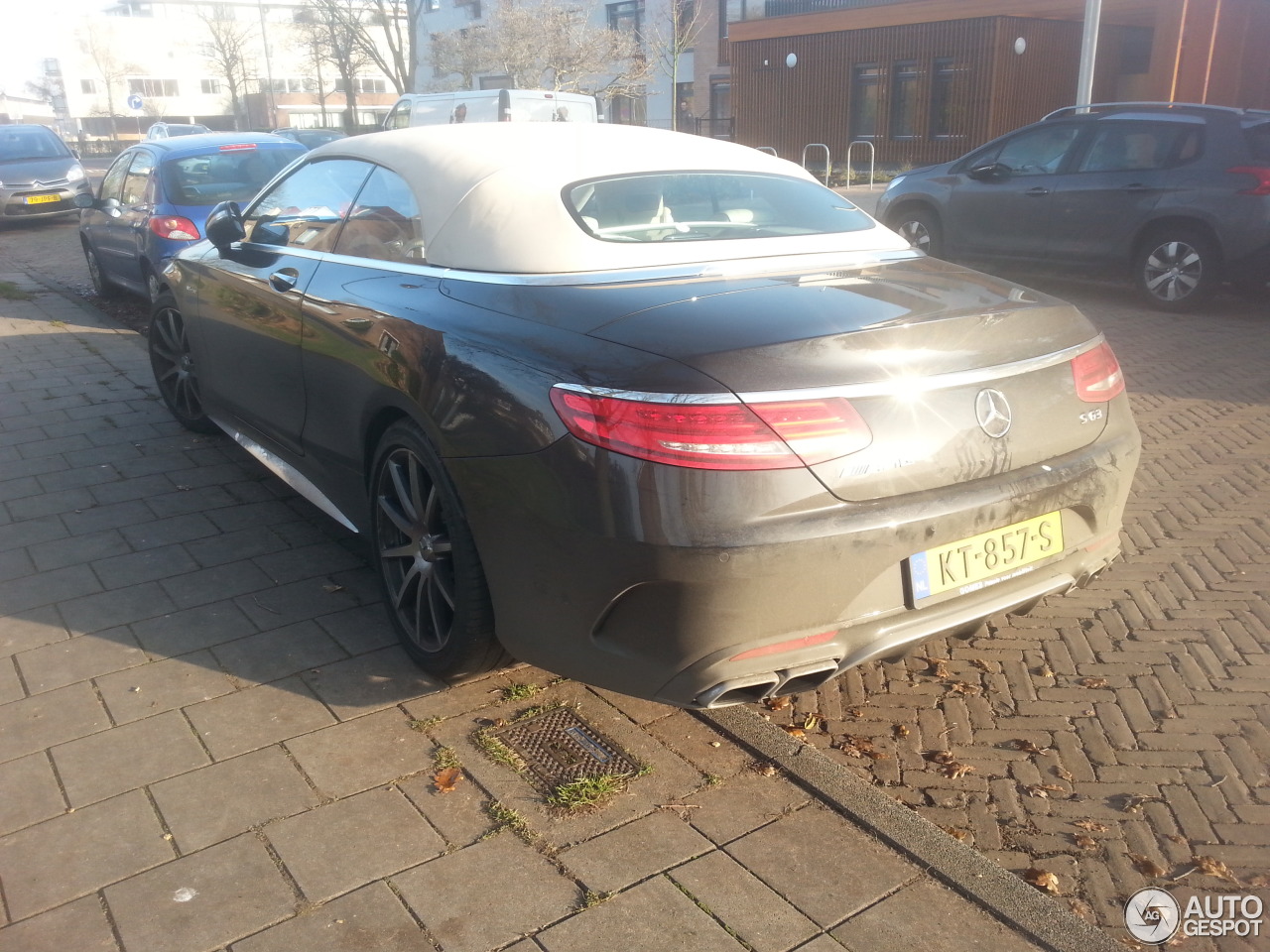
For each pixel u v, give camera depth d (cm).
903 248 373
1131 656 362
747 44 2941
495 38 3238
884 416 259
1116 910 249
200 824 269
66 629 369
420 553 328
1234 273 877
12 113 10362
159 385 593
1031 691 343
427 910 241
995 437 277
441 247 341
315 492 417
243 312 444
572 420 259
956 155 2525
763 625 255
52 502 486
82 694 329
